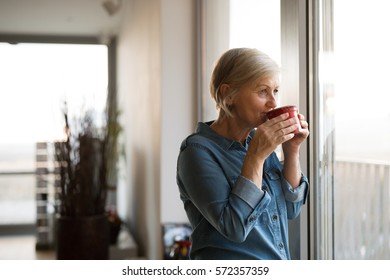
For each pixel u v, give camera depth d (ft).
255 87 3.79
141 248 14.71
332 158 5.35
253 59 3.79
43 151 17.89
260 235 3.89
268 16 6.68
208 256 3.96
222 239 3.91
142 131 14.40
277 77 3.84
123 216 20.93
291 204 4.23
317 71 5.41
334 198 5.37
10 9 18.42
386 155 4.63
